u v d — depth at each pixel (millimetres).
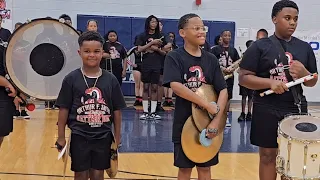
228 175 3697
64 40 2719
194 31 2580
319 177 2260
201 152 2545
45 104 7832
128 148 4711
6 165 3861
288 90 2535
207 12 9281
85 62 2553
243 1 9352
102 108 2531
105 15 8898
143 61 6789
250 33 9438
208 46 5781
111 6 8930
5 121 3045
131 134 5551
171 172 3734
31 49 2672
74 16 8812
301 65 2492
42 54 2695
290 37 2656
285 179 2477
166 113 7512
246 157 4402
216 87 2672
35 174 3582
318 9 9539
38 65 2693
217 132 2521
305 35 9539
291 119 2432
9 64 2666
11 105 3074
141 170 3789
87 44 2529
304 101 2637
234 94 9359
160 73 6797
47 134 5363
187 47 2646
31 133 5410
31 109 3051
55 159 4102
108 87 2568
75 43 2732
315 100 9656
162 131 5801
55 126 5953
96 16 8805
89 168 2533
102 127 2541
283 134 2305
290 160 2291
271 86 2455
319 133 2287
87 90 2525
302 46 2643
